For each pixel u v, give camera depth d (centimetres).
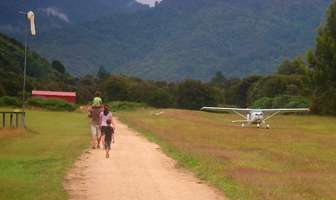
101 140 3562
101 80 19625
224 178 2111
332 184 2038
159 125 6384
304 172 2436
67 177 2103
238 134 5100
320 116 9825
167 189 1864
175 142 3891
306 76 10631
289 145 3956
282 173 2370
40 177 2062
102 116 2883
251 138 4609
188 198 1705
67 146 3359
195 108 16100
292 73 16050
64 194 1717
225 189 1862
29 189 1777
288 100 11400
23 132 4178
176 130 5494
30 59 17675
